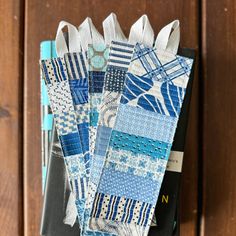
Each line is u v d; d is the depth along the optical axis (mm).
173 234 527
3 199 586
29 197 587
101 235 495
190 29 601
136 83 496
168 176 515
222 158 599
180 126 515
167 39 508
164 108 499
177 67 504
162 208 513
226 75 603
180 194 583
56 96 516
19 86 595
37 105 594
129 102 494
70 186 508
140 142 495
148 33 511
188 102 516
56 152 523
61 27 528
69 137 511
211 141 601
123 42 503
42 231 518
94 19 599
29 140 592
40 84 593
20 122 593
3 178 588
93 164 495
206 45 603
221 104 602
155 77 499
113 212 494
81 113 514
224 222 595
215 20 604
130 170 493
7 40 595
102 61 513
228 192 597
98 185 488
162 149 497
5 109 593
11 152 590
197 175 597
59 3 598
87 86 518
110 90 499
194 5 602
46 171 531
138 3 601
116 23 522
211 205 596
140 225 495
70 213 518
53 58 521
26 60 595
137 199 494
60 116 514
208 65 604
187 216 592
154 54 502
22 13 598
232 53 604
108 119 496
